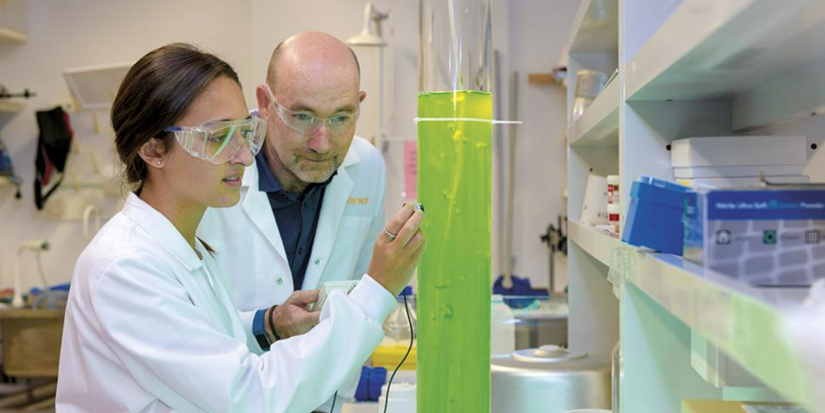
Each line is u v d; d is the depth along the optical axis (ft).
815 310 1.95
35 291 15.83
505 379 5.87
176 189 4.79
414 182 15.56
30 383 16.44
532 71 15.74
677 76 3.76
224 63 4.83
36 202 16.65
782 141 3.91
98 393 4.67
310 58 6.10
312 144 6.25
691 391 4.26
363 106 15.78
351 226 7.70
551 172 15.80
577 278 8.38
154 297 4.43
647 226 3.43
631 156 4.43
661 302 3.02
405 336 8.98
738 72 3.77
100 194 16.88
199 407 4.60
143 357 4.37
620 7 4.41
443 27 4.13
